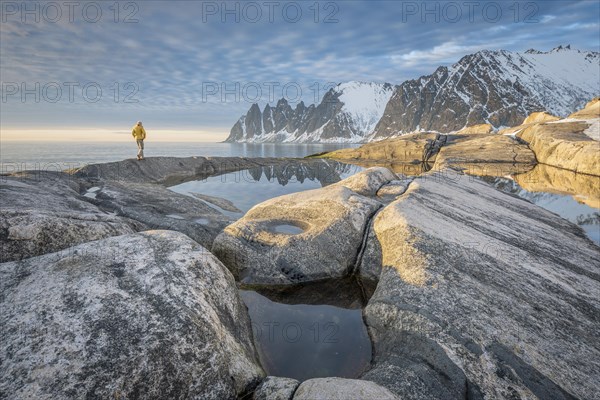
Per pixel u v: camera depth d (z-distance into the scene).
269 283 9.69
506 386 5.09
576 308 7.49
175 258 6.34
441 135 60.62
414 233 8.99
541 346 5.93
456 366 5.32
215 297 6.14
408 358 5.57
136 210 13.61
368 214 10.98
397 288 7.27
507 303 6.95
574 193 23.83
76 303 5.03
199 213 15.04
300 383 4.91
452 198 13.91
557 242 12.05
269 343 6.98
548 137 42.88
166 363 4.54
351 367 6.25
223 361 5.00
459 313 6.31
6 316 4.77
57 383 4.07
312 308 8.46
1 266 5.89
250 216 12.20
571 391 5.17
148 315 4.98
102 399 4.07
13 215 7.97
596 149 33.44
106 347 4.48
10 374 4.07
